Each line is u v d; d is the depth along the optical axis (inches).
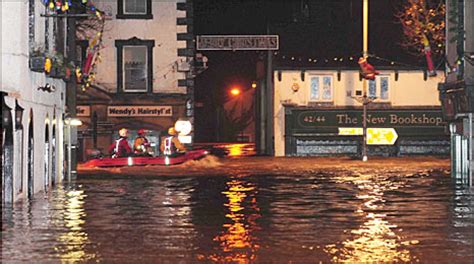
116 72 3294.8
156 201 1566.2
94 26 3257.9
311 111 3683.6
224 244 1029.8
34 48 1678.2
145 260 920.9
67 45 2215.8
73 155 2224.4
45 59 1660.9
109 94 3292.3
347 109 3681.1
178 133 3292.3
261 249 992.9
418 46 3654.0
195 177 2253.9
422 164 2938.0
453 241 1048.8
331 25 3912.4
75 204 1510.8
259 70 4067.4
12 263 902.4
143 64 3307.1
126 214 1347.2
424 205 1483.8
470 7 2101.4
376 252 968.3
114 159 2694.4
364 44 3287.4
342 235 1104.2
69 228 1173.1
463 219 1275.8
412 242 1041.5
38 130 1768.0
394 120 3683.6
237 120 5098.4
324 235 1104.2
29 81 1658.5
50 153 1915.6
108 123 3297.2
